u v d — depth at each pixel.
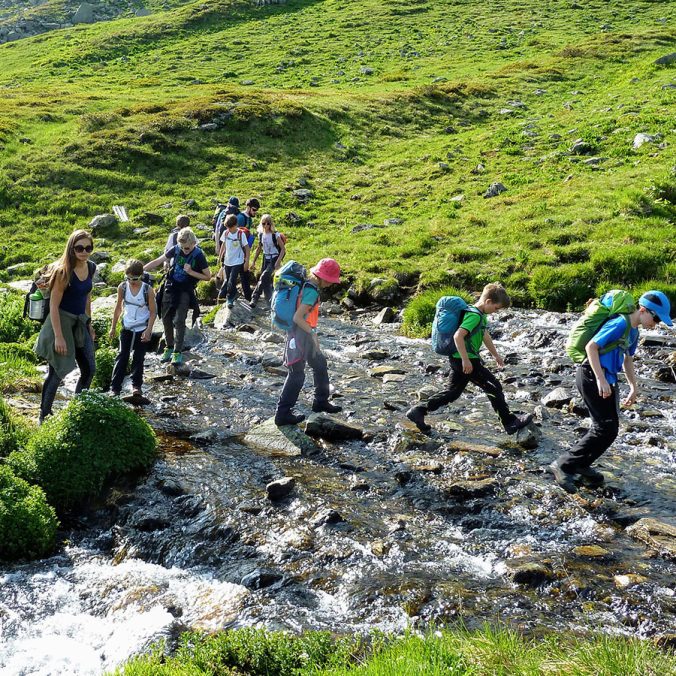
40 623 6.61
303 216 29.83
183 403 12.39
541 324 17.38
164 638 6.22
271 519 8.16
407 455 9.92
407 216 28.36
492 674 5.02
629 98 39.22
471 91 46.59
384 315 19.22
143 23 81.12
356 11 77.38
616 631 6.08
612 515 8.18
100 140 36.44
